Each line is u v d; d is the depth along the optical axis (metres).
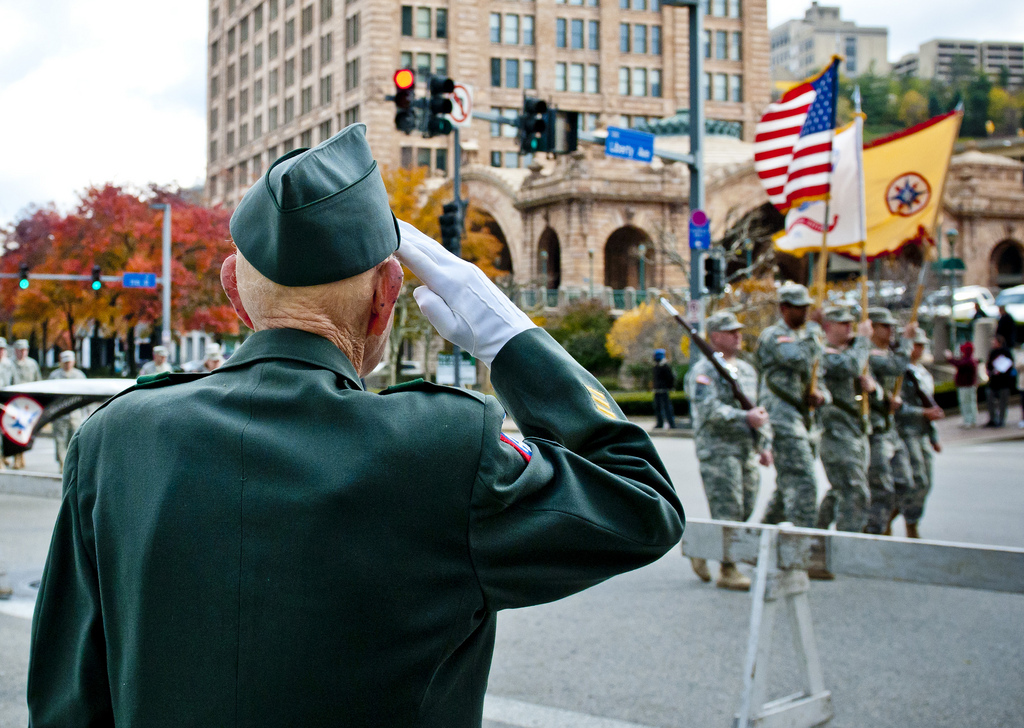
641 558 1.47
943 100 164.00
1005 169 68.62
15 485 5.90
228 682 1.29
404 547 1.32
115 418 1.47
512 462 1.40
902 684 4.96
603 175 56.97
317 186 1.41
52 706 1.47
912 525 9.56
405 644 1.32
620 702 4.65
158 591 1.32
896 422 9.61
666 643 5.67
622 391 38.28
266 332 1.47
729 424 7.60
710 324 8.10
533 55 76.50
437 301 1.61
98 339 60.47
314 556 1.30
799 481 7.91
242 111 95.62
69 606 1.49
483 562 1.36
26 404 7.25
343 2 75.75
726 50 80.50
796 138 11.57
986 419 25.75
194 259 43.12
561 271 58.22
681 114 69.25
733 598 6.82
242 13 94.81
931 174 11.01
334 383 1.42
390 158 71.81
